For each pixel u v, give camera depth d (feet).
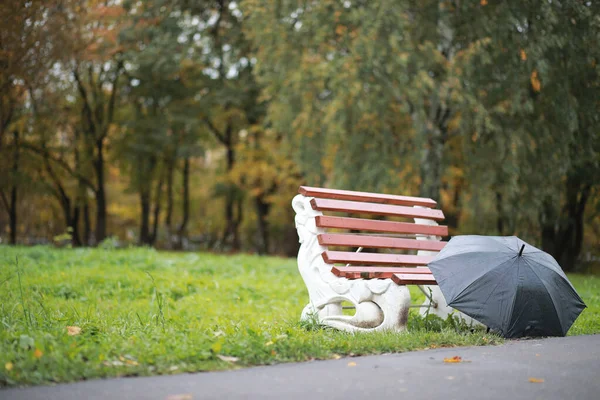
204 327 25.52
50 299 35.42
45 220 134.82
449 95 64.18
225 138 119.65
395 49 60.03
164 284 40.83
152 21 97.91
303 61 70.08
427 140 67.72
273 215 117.08
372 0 61.93
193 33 103.55
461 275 22.65
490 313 21.99
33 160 109.91
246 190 112.27
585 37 50.65
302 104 74.08
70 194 123.34
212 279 44.57
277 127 77.36
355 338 21.12
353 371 16.74
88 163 113.91
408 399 14.12
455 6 59.88
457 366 17.48
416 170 68.69
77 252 53.52
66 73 83.82
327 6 65.72
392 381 15.67
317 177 76.23
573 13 51.01
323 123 69.77
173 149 114.01
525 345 21.21
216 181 121.08
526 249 23.47
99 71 110.01
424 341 21.09
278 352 18.40
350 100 64.90
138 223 147.33
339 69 64.44
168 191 123.24
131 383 15.14
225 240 121.90
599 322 28.22
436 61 62.39
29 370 15.37
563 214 68.54
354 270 24.47
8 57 60.08
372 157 65.92
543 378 16.24
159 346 18.11
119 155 115.96
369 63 60.59
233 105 110.52
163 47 98.43
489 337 22.21
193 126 110.22
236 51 108.17
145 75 107.04
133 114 114.01
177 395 14.16
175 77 111.14
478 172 63.62
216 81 110.93
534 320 22.29
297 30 69.87
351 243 25.45
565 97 52.85
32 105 92.63
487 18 56.08
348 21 65.72
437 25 63.36
